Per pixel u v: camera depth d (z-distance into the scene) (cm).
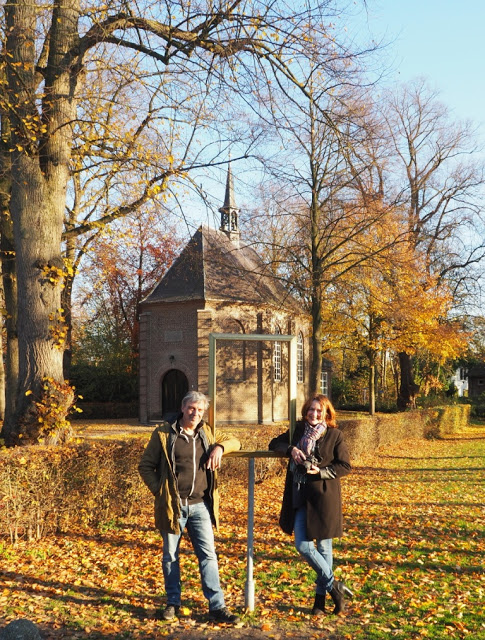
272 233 2348
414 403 3428
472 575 600
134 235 1553
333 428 493
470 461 1767
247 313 2966
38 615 475
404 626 452
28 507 720
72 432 1051
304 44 1020
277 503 1050
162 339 2948
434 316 2727
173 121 1172
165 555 481
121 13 1031
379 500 1080
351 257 2270
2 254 1375
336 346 3162
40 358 1030
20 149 991
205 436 486
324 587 482
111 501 822
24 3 1030
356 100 1268
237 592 544
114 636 435
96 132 1196
